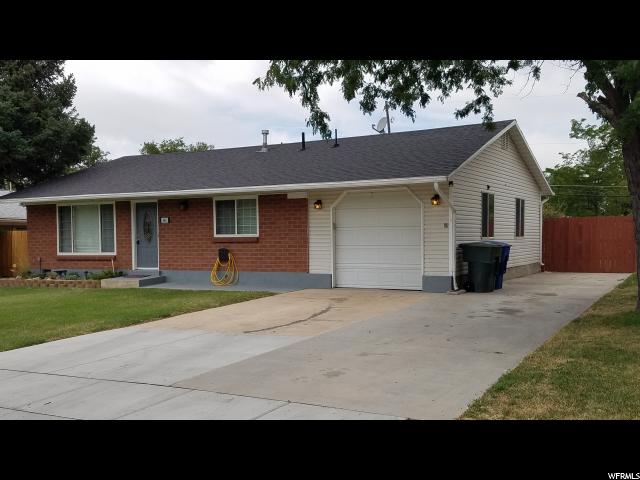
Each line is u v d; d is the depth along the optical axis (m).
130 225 16.86
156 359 7.16
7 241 20.03
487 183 15.19
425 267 13.06
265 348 7.59
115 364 6.95
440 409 4.92
